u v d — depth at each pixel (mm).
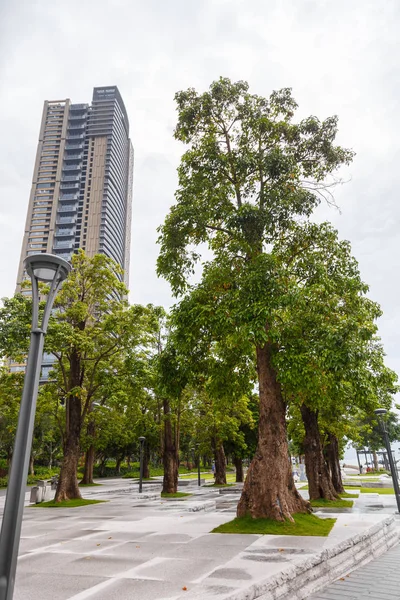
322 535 8977
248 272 10719
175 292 12602
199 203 12164
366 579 7156
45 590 5621
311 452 19062
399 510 15031
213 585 5484
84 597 5273
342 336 9867
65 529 11570
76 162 151750
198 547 8055
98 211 142625
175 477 25547
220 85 12680
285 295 9594
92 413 31688
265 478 10469
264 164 11586
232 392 13367
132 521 12828
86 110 160750
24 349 18656
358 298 12219
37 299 5582
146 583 5762
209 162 12422
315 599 6102
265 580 5668
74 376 21453
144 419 27625
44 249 136375
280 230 11914
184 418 30938
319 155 12859
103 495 25328
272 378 11383
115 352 21375
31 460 43438
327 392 11969
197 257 12562
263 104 13008
